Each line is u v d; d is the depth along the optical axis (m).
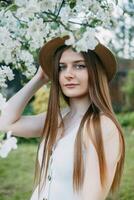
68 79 2.06
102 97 2.05
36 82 2.37
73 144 1.97
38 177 2.18
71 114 2.14
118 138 1.93
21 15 1.97
